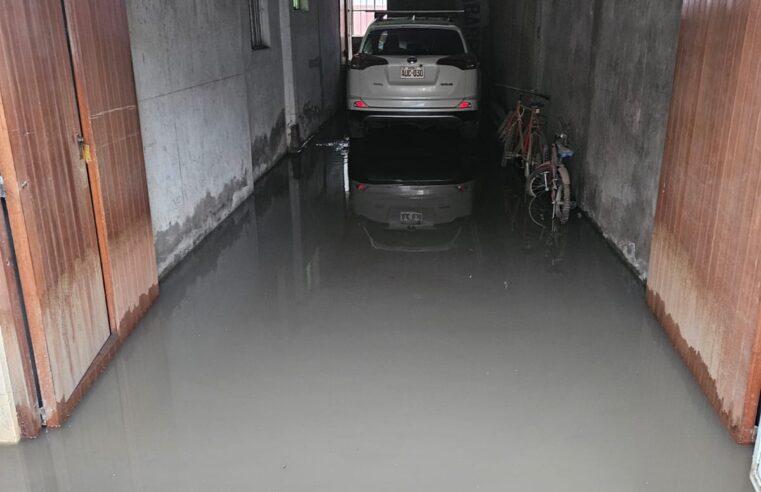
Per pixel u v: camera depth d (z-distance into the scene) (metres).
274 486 2.28
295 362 3.13
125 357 3.18
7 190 2.24
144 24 3.83
